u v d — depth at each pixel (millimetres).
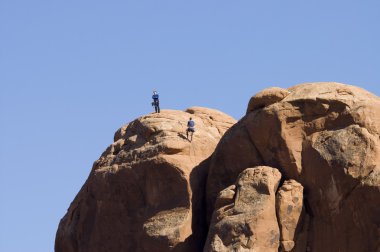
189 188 79375
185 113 85500
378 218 71438
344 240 72938
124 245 81938
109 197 82812
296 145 76062
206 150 81812
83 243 85250
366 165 72875
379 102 76125
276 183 75125
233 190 75812
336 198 73562
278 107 76875
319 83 77812
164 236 78062
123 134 85875
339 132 74938
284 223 74250
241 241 73062
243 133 78250
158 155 80562
